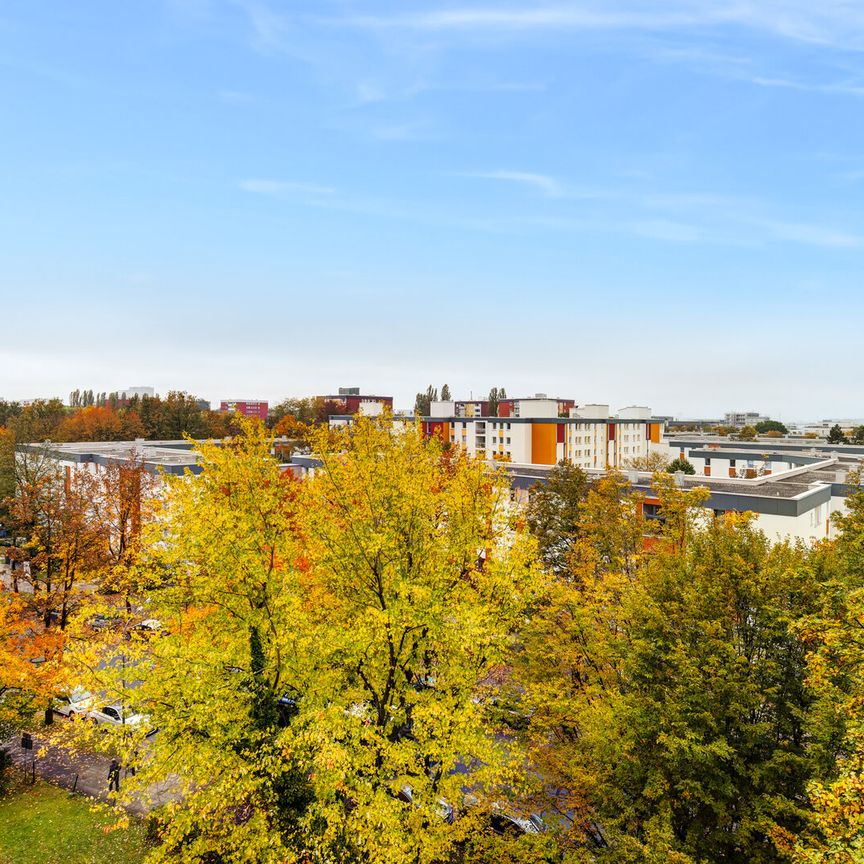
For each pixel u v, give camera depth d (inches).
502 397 6889.8
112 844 720.3
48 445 2011.6
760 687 504.1
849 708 419.5
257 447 729.6
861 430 5393.7
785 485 1847.9
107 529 1294.3
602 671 677.3
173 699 521.0
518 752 602.5
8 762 868.0
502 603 661.9
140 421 4153.5
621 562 1034.1
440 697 600.4
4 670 810.8
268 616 567.8
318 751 491.5
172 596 613.0
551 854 550.3
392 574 623.5
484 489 762.2
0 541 1630.2
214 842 536.1
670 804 511.2
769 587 543.8
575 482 1380.4
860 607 445.1
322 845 499.8
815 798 383.2
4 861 684.1
